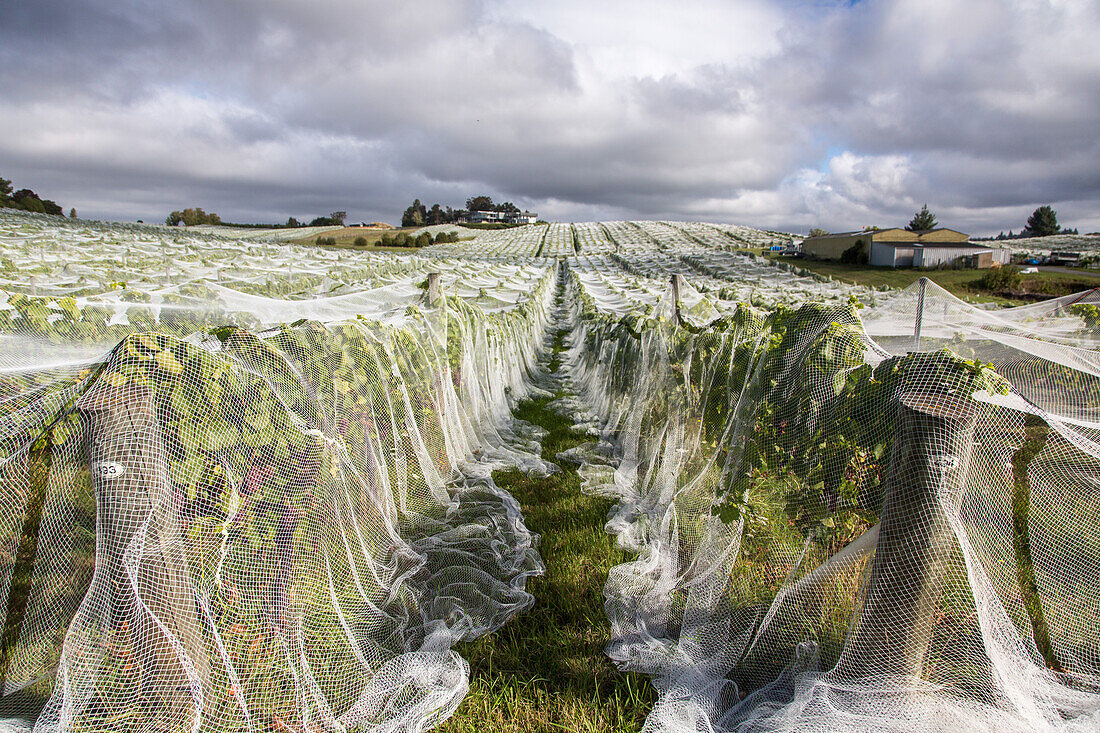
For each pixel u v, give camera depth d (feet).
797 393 9.12
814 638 7.65
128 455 5.85
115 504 5.82
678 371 15.49
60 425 6.07
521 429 22.68
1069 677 6.85
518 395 28.25
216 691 6.64
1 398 6.82
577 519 14.53
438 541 12.61
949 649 6.34
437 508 14.12
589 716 8.09
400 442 13.16
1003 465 6.51
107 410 5.85
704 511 11.25
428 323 17.04
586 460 19.22
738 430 10.92
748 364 11.33
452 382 17.98
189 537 6.46
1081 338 15.14
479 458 18.60
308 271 61.67
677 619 10.09
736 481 10.14
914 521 6.22
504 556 12.35
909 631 6.37
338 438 10.20
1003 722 6.09
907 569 6.31
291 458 7.93
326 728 7.47
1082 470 6.56
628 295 48.62
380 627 9.46
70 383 6.51
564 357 41.19
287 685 7.29
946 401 6.20
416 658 8.64
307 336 10.07
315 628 8.11
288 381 9.03
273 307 22.39
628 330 22.03
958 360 6.47
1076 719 6.37
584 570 12.05
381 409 12.43
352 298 27.40
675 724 7.36
